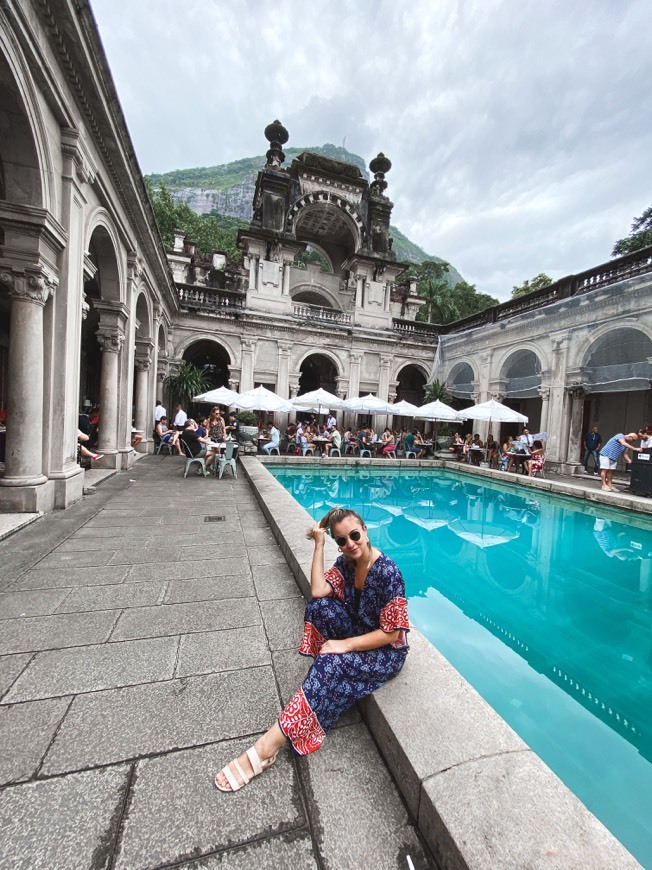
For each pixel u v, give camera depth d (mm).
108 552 4043
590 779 2271
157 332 13102
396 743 1624
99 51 4816
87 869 1266
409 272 50688
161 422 13242
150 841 1360
